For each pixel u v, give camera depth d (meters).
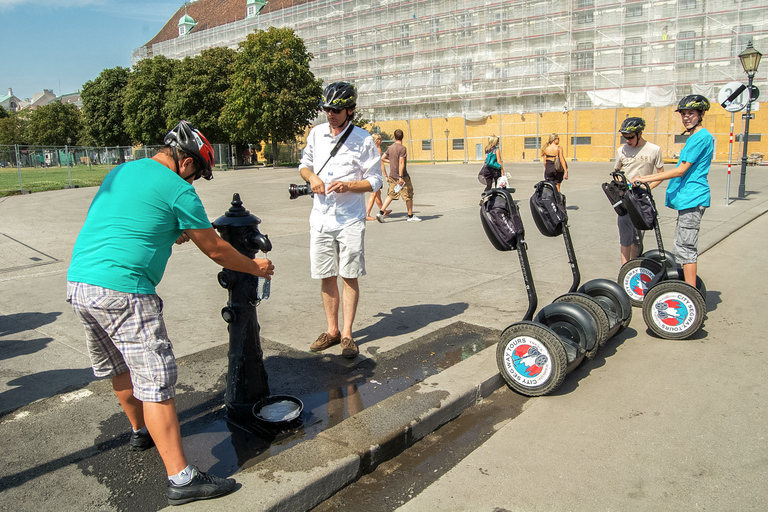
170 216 2.48
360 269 4.21
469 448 3.17
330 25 52.81
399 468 2.99
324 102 3.97
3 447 3.04
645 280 5.46
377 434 3.05
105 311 2.38
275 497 2.51
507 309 5.36
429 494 2.73
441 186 19.08
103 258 2.40
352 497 2.74
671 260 5.32
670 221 10.38
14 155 27.12
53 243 9.38
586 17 39.19
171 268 7.22
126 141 54.75
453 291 6.02
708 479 2.76
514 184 18.92
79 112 74.25
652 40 36.66
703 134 4.68
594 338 3.92
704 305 4.46
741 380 3.86
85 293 2.38
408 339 4.62
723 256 7.69
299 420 3.28
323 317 5.22
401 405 3.38
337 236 4.14
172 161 2.58
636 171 5.76
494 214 3.68
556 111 39.78
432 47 46.09
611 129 38.03
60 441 3.11
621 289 4.59
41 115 72.75
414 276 6.71
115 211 2.43
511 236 3.69
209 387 3.78
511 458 3.02
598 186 18.03
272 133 39.44
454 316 5.18
